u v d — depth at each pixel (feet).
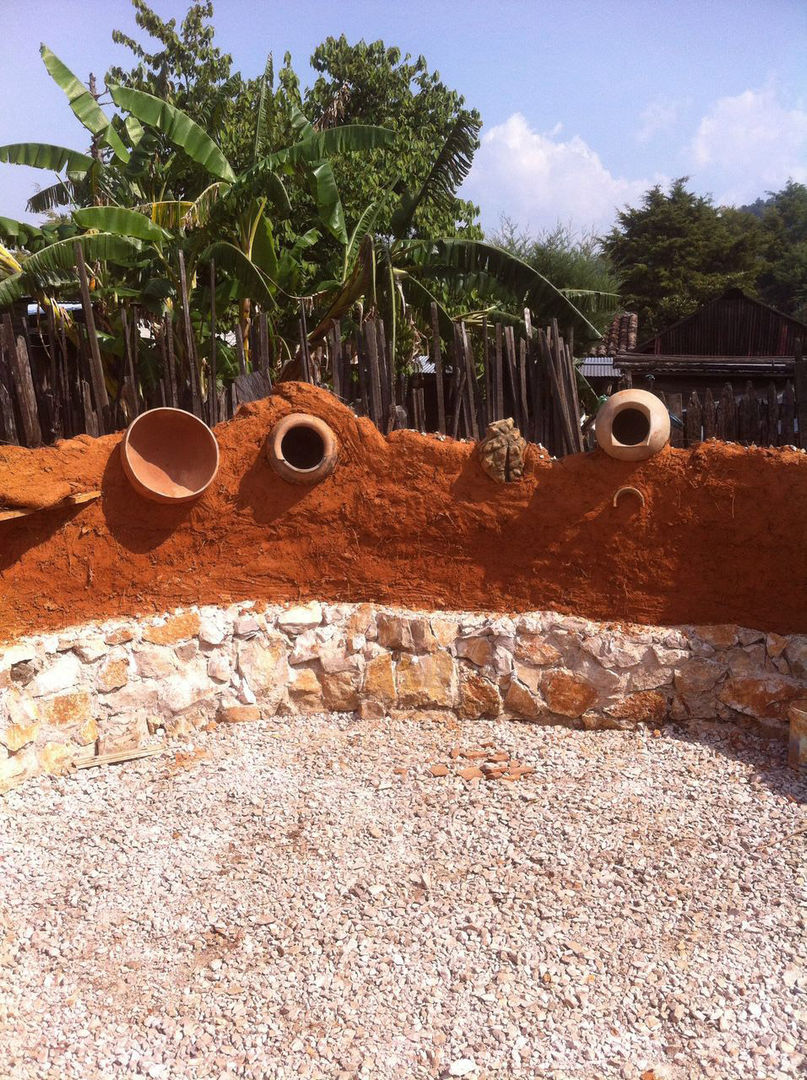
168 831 16.29
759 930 13.24
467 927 13.48
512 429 20.83
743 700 19.66
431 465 21.20
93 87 44.73
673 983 12.20
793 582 19.85
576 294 53.78
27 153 39.88
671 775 18.10
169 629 19.86
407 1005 11.90
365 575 21.42
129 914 13.94
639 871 14.84
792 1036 11.19
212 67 57.93
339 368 25.14
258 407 21.27
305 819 16.58
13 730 17.31
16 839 15.97
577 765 18.54
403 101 65.31
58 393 24.17
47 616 19.02
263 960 12.84
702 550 20.33
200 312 40.47
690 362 56.54
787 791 17.33
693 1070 10.69
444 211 54.29
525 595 21.13
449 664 20.66
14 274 38.65
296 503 21.21
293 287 45.85
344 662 20.81
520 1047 11.09
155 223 38.55
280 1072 10.80
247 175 38.24
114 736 19.08
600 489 20.58
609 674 20.06
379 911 13.92
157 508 20.20
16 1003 12.03
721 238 130.31
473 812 16.75
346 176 56.39
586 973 12.43
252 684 20.63
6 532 18.49
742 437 24.45
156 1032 11.52
